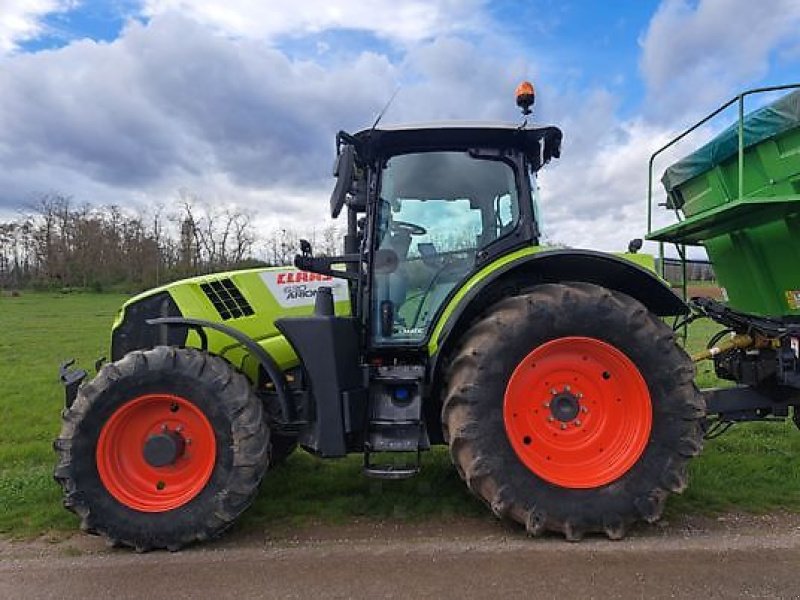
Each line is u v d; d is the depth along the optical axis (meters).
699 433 3.77
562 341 3.75
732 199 4.68
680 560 3.38
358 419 3.89
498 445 3.67
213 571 3.39
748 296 4.92
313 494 4.63
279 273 4.59
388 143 4.33
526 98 4.21
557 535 3.76
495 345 3.72
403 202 4.34
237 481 3.71
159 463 3.75
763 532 3.77
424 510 4.24
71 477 3.69
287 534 3.92
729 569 3.26
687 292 5.51
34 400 8.88
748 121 4.38
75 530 4.02
